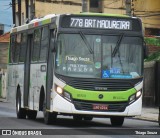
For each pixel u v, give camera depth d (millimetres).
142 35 31953
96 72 30938
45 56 33844
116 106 31016
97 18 31531
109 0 111750
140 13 106062
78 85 30734
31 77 37531
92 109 30734
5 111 51375
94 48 31203
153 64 59375
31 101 37219
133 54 31656
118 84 31047
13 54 43969
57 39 31188
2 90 98000
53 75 31281
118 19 31734
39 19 36562
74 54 31078
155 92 57469
